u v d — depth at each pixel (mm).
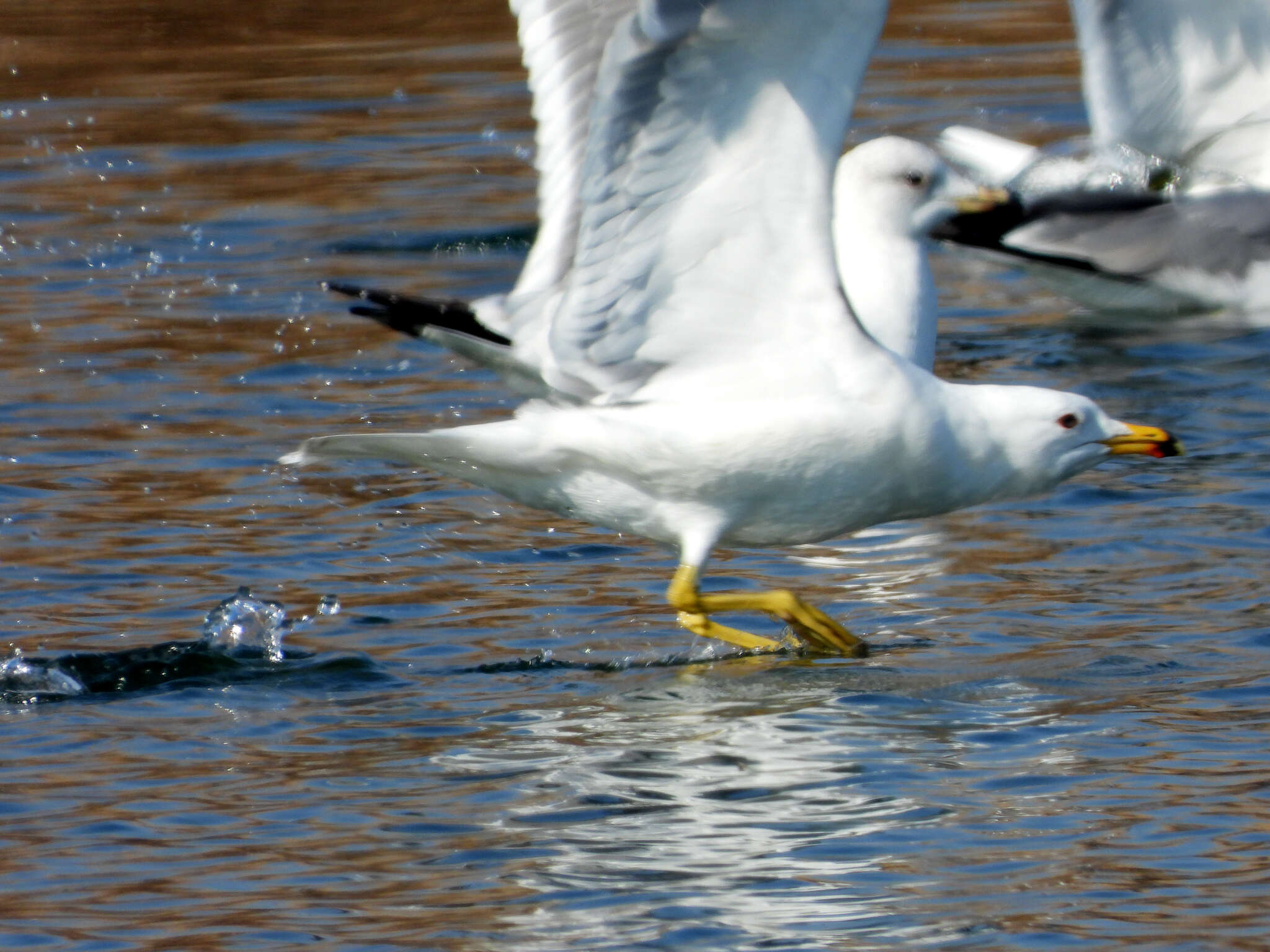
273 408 16625
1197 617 11914
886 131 25688
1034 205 19656
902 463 11305
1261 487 14203
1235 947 7930
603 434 11203
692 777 9742
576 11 12125
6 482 14852
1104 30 18625
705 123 10445
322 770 9961
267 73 29594
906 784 9602
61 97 28406
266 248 21422
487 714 10734
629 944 8070
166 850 9062
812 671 11336
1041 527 13758
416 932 8227
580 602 12641
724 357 11172
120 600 12578
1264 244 19000
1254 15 18328
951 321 19172
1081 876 8570
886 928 8172
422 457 11641
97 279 20391
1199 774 9594
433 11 33094
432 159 24906
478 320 12375
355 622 12266
